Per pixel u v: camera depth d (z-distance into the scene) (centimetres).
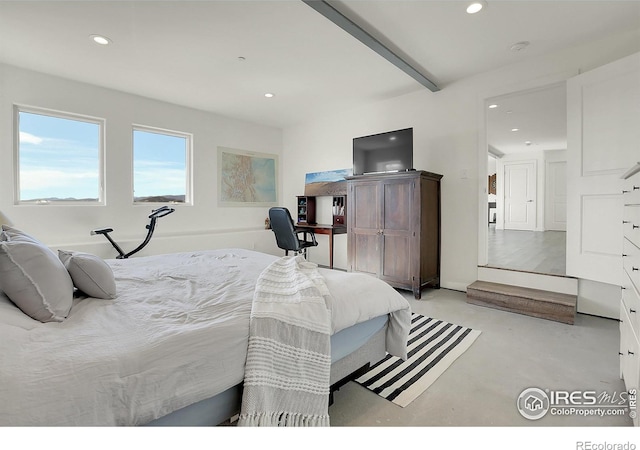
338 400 160
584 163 270
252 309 125
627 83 239
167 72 333
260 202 549
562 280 295
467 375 183
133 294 150
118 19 238
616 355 205
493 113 496
